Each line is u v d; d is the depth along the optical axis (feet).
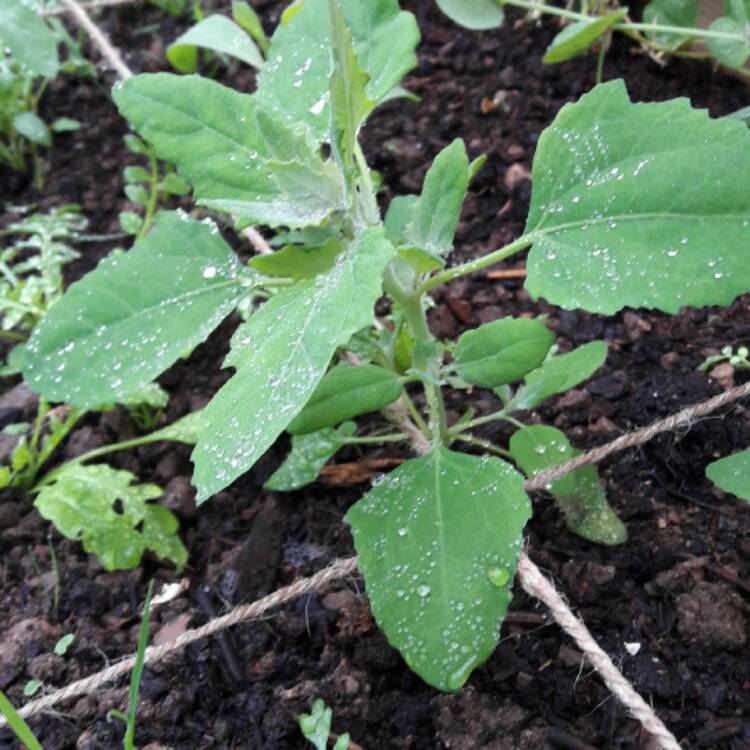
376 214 0.73
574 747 0.69
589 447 0.86
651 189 0.63
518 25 1.25
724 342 0.92
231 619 0.74
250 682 0.75
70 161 1.26
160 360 0.71
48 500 0.84
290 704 0.73
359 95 0.62
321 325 0.55
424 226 0.70
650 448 0.84
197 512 0.89
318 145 0.73
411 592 0.63
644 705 0.65
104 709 0.75
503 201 1.08
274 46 0.80
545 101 1.16
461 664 0.61
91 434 0.95
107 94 1.33
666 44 1.11
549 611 0.75
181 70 1.26
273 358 0.57
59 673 0.78
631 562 0.78
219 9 1.39
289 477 0.83
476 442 0.82
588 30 0.99
